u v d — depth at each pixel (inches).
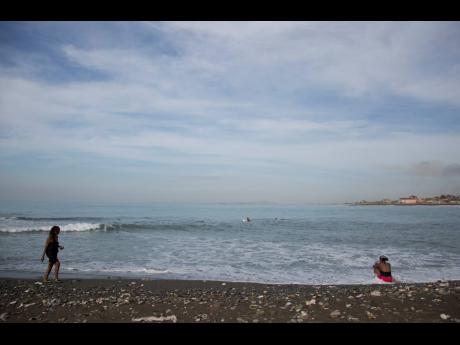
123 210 3503.9
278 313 293.6
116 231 1304.1
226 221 2001.7
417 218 2699.3
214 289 446.9
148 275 547.8
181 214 2915.8
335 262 689.0
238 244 963.3
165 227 1496.1
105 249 832.3
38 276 521.7
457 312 290.2
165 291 426.3
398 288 419.2
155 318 278.4
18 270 567.5
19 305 324.8
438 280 538.0
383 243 1008.9
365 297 350.3
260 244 968.9
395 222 2118.6
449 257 759.1
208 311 301.4
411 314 284.8
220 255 765.9
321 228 1599.4
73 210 3139.8
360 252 821.9
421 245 964.0
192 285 472.7
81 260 680.4
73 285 454.6
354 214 3609.7
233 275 563.8
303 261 698.2
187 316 286.0
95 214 2546.8
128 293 402.6
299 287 465.4
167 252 799.7
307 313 291.4
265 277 551.8
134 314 291.3
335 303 324.8
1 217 1903.3
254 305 321.7
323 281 527.8
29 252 756.0
